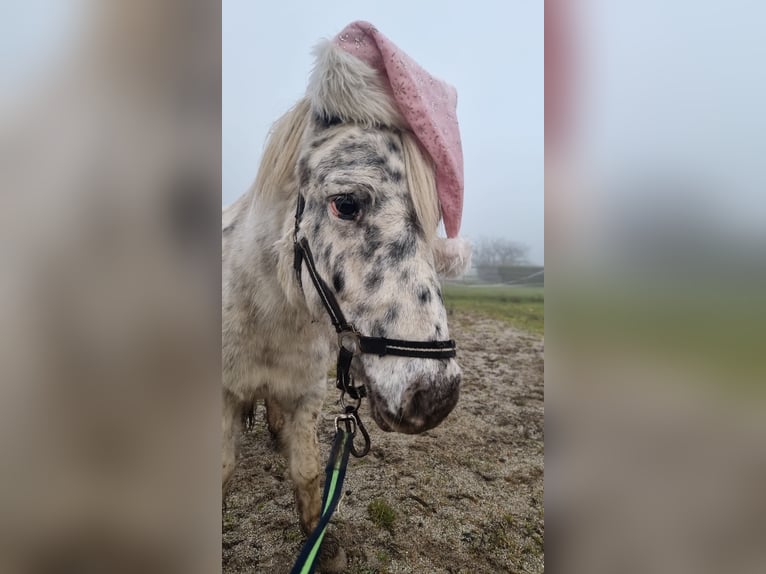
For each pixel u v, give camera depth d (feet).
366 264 2.51
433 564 3.71
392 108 2.67
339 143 2.64
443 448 5.26
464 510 4.28
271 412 5.14
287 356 3.54
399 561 3.73
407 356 2.42
